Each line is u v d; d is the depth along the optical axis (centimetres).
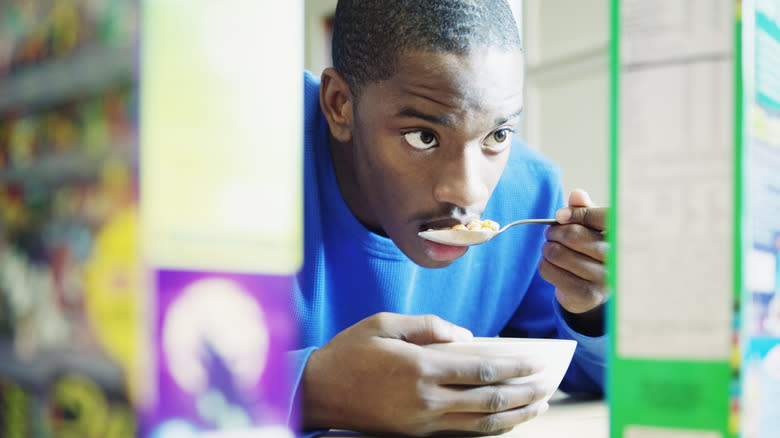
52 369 29
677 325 35
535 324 127
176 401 26
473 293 122
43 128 29
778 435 40
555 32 236
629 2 36
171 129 26
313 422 66
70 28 28
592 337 90
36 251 30
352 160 100
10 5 32
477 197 81
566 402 89
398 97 78
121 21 26
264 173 29
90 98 27
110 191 26
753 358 36
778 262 40
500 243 121
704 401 35
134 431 25
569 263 91
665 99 36
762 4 37
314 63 323
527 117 245
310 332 104
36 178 30
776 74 39
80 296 27
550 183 127
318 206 104
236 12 28
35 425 30
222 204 27
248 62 28
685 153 35
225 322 28
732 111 34
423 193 82
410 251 87
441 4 77
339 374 65
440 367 62
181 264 26
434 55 76
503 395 63
